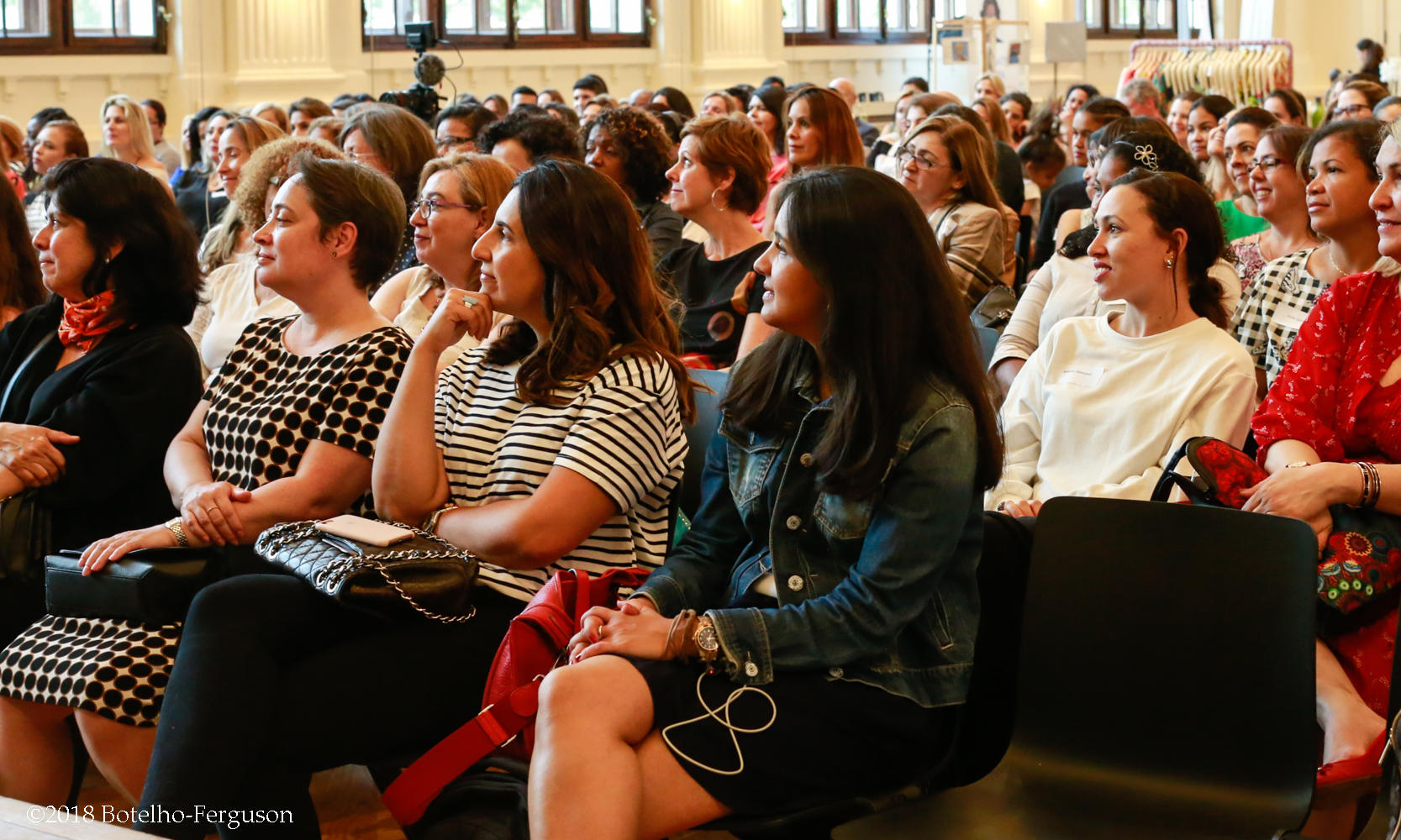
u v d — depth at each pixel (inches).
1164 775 68.8
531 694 71.5
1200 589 69.2
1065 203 213.0
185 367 104.4
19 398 107.3
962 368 69.8
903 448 68.4
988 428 70.4
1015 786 70.2
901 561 67.6
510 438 83.8
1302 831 71.1
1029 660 72.7
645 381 82.5
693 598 77.2
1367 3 640.4
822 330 70.0
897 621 67.8
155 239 104.7
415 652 79.6
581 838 63.1
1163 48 526.0
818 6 545.3
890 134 280.1
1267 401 90.3
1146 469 96.4
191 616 78.0
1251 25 645.3
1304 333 89.6
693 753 66.6
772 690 68.2
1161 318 99.7
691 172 146.6
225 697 74.6
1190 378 96.6
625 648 68.2
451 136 217.6
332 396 93.0
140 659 86.5
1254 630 67.5
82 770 95.7
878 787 70.1
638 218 86.7
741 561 77.1
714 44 504.4
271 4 407.2
